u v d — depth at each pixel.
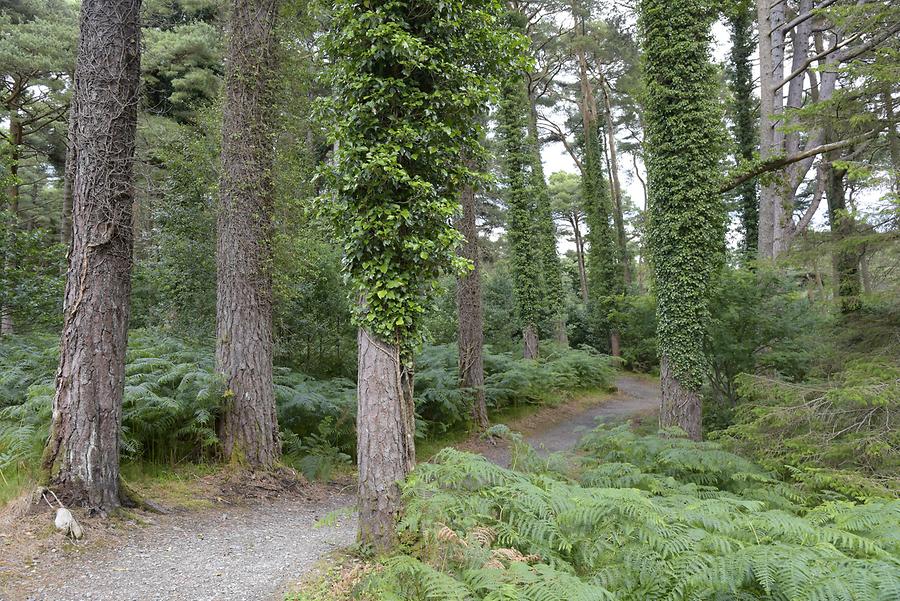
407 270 4.72
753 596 2.82
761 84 15.66
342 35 4.67
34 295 9.38
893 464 5.61
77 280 5.03
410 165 4.81
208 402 6.79
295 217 8.93
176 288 10.20
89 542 4.44
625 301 13.84
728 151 11.66
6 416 5.69
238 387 7.11
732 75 19.59
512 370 14.83
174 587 3.87
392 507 4.38
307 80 9.03
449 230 4.80
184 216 10.23
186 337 9.86
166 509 5.52
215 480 6.60
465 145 5.15
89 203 5.07
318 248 10.64
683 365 9.92
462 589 2.70
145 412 6.30
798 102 18.94
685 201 10.08
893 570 2.47
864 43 12.39
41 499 4.64
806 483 5.68
